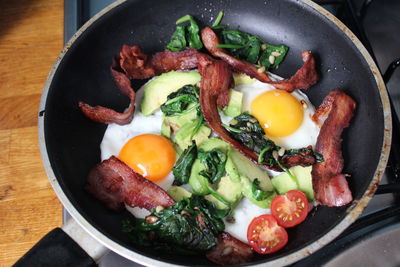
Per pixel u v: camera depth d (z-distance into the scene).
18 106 0.53
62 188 0.41
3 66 0.55
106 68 0.51
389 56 0.54
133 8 0.50
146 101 0.51
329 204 0.44
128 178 0.46
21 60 0.55
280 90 0.51
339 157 0.46
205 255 0.44
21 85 0.54
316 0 0.54
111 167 0.46
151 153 0.48
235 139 0.48
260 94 0.51
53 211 0.48
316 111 0.49
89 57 0.49
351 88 0.49
